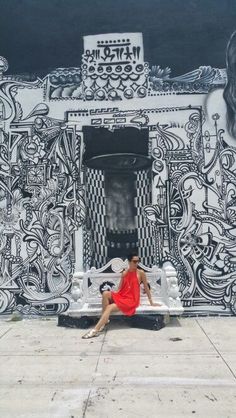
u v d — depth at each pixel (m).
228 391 4.70
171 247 8.35
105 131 8.58
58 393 4.72
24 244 8.51
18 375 5.29
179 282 8.29
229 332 7.14
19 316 8.39
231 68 8.55
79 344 6.54
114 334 7.06
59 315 7.83
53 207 8.52
